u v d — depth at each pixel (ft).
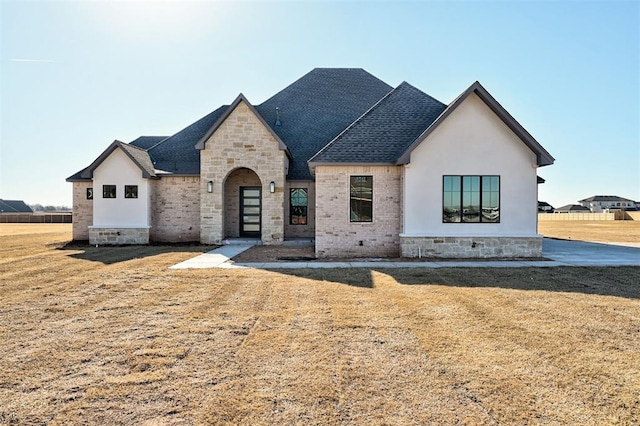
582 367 14.43
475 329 18.67
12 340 17.49
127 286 28.68
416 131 48.32
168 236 62.69
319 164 45.57
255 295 25.76
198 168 64.44
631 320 20.10
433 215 44.27
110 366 14.73
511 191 44.24
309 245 57.88
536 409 11.59
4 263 40.22
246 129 58.80
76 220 65.05
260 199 65.00
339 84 79.00
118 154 60.23
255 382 13.34
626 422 10.94
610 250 52.24
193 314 21.36
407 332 18.26
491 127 44.42
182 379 13.60
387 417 11.20
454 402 11.99
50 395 12.59
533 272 34.01
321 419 11.10
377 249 46.39
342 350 16.11
